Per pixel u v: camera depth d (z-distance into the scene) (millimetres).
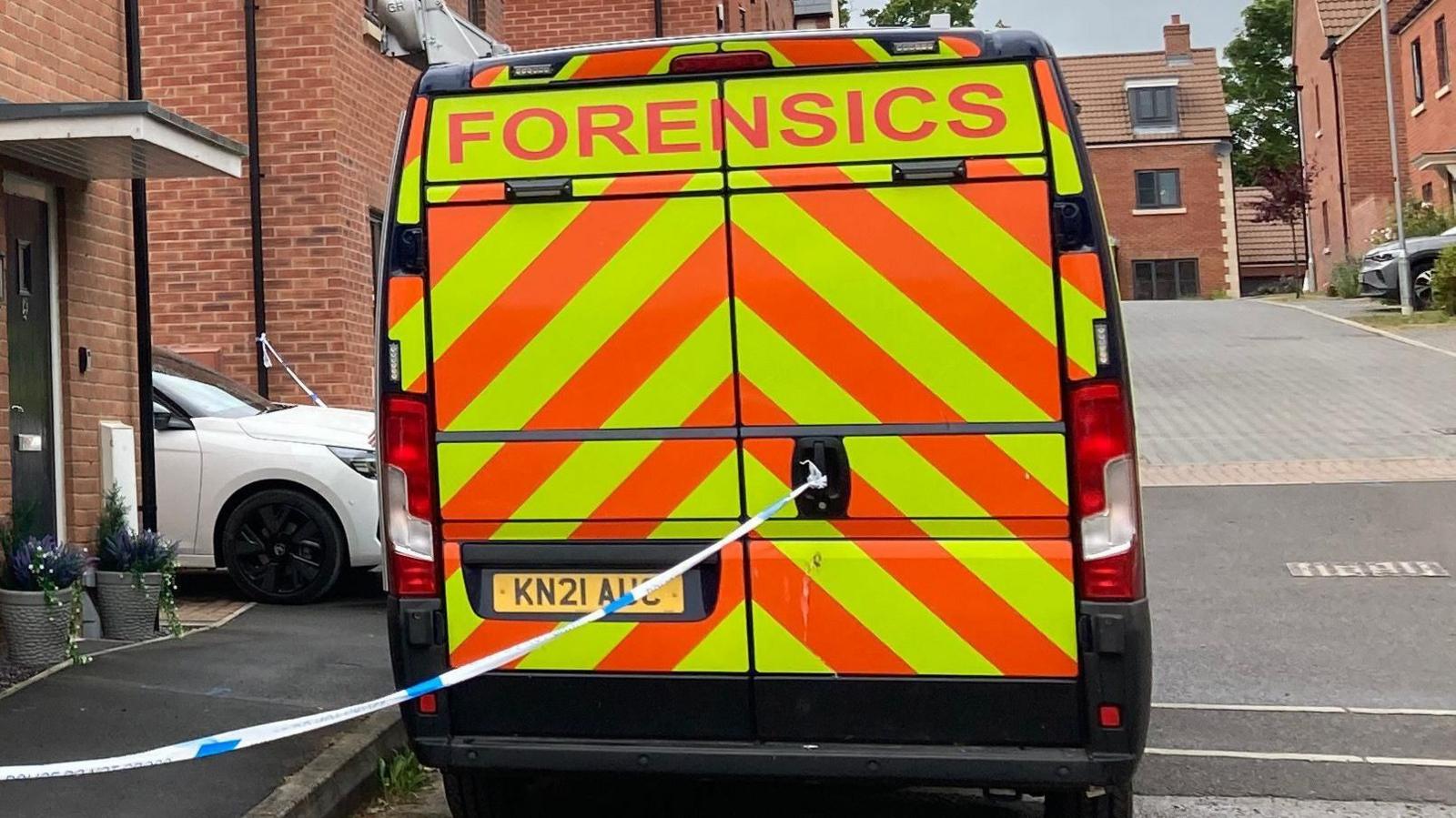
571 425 4027
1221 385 18781
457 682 3947
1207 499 12156
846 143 3912
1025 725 3838
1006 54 3861
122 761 3609
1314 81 42312
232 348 11562
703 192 3969
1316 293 36625
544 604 4051
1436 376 18359
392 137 12891
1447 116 30984
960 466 3854
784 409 3932
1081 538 3793
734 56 3957
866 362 3893
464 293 4066
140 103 6281
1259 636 7973
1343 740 6008
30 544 6605
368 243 12211
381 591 9070
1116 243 49281
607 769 4004
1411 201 30266
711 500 3969
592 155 4023
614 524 4012
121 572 7262
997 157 3852
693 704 3990
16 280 7062
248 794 4828
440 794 5426
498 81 4062
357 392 11758
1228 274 48812
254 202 11531
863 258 3896
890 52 3902
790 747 3938
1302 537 10695
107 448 7625
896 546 3885
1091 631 3773
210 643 7203
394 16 9477
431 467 4086
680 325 3979
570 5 18797
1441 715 6359
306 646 7164
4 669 6461
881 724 3904
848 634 3904
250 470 8531
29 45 7121
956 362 3857
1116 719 3777
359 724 5707
